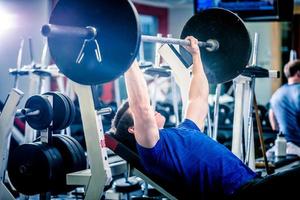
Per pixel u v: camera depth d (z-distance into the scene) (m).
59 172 3.49
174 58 3.57
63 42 2.27
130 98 2.56
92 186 3.33
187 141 2.69
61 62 2.29
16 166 3.52
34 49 5.23
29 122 3.55
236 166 2.67
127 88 2.55
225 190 2.63
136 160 3.26
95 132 3.29
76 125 6.63
